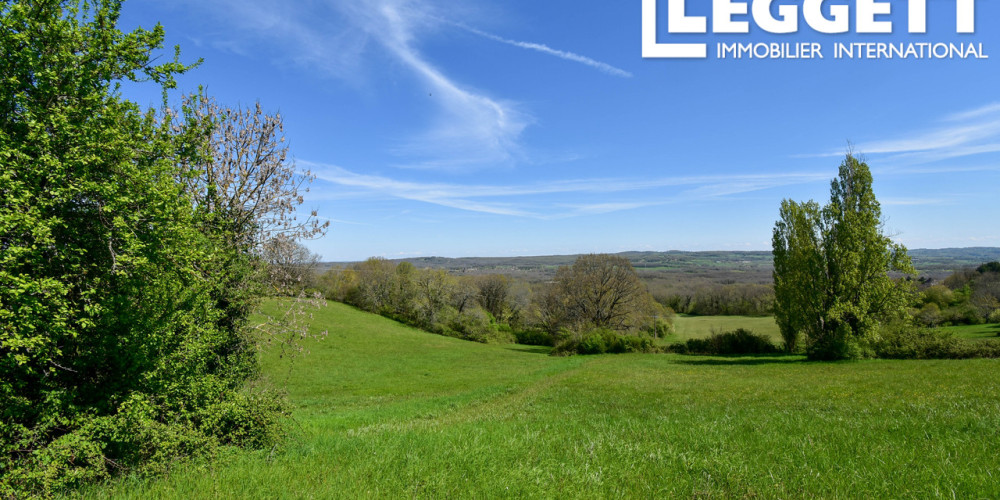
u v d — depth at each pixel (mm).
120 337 8359
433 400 24359
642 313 62219
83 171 7652
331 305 78438
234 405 9555
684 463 6746
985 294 64938
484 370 43250
